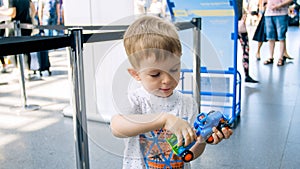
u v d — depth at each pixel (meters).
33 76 5.07
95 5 2.86
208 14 2.79
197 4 2.79
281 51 5.59
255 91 3.97
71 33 1.13
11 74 5.25
